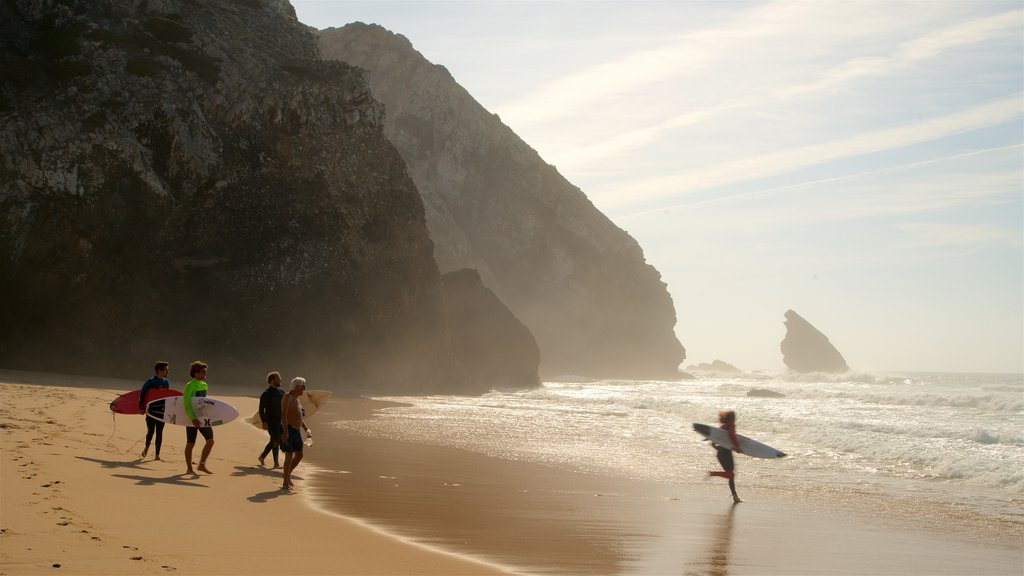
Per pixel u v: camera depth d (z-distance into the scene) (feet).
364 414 104.42
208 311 152.56
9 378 101.19
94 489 33.09
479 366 247.09
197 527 28.81
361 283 173.27
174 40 163.53
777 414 111.86
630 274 408.87
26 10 156.25
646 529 36.45
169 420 43.24
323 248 167.73
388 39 409.49
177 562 23.68
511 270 389.39
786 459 64.34
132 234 142.41
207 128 155.12
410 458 59.67
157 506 31.63
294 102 168.66
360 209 176.65
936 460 59.77
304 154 168.66
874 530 38.11
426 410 115.24
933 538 36.60
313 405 59.72
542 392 207.62
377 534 31.45
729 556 31.76
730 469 46.19
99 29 155.33
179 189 149.07
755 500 46.06
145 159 143.13
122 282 142.00
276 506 35.42
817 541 35.27
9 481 32.07
